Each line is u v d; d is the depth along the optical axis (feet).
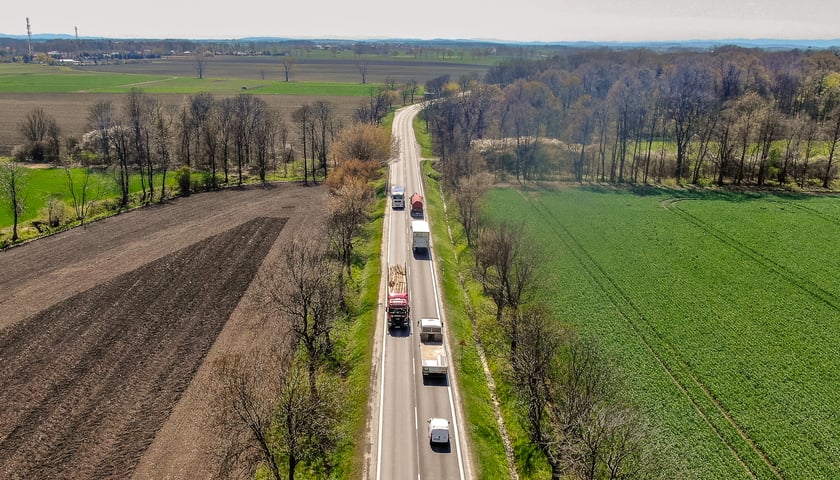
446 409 195.21
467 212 337.72
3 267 298.76
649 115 589.32
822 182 480.23
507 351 219.20
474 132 611.88
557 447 157.58
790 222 382.22
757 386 208.74
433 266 307.78
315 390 184.85
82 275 291.17
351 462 170.81
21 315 247.70
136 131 454.81
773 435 183.42
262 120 587.27
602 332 246.06
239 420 152.35
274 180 501.56
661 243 346.95
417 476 165.89
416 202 374.84
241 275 294.87
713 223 381.81
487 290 266.98
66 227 363.97
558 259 323.78
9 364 211.61
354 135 477.77
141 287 279.08
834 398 201.77
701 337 242.17
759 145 514.27
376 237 349.20
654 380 213.25
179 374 208.13
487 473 167.63
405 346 233.14
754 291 283.79
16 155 528.22
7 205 387.34
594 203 431.02
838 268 309.63
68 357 217.36
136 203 422.00
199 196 448.24
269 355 212.23
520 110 564.30
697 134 527.40
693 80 648.38
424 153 573.74
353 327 250.16
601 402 161.07
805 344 236.63
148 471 163.12
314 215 395.75
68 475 161.17
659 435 181.06
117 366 212.43
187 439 175.94
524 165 513.04
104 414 186.09
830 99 597.52
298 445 159.63
